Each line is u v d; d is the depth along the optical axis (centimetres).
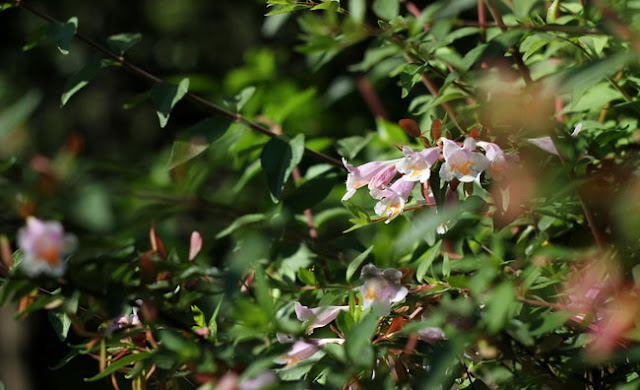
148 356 96
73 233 97
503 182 99
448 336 94
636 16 102
